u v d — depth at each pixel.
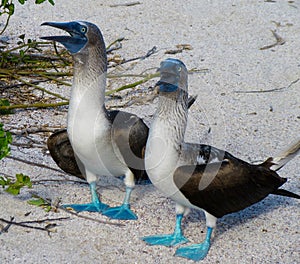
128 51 17.48
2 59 16.14
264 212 11.77
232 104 15.41
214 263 10.47
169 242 10.84
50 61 16.73
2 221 11.12
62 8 19.55
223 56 17.44
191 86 13.10
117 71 16.09
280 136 14.26
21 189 12.05
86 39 11.00
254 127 14.57
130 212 11.52
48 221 11.23
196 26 18.89
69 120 11.04
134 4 19.91
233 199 10.56
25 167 12.66
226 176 10.44
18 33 18.05
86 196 12.05
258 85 16.25
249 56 17.48
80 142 10.99
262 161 13.30
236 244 10.91
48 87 15.80
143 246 10.78
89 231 11.06
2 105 14.40
